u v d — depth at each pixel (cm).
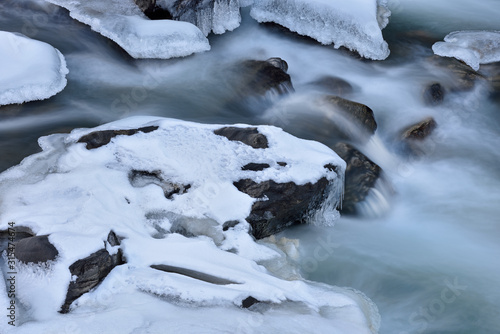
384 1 1226
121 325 387
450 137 827
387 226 648
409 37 1093
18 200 503
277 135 626
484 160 784
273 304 438
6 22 945
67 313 404
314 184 581
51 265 424
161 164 570
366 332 436
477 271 579
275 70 841
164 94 824
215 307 420
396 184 721
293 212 584
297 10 1012
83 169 550
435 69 973
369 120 773
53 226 466
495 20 1195
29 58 801
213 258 477
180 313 407
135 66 874
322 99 810
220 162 581
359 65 970
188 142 602
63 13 971
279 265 519
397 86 912
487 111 905
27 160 569
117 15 945
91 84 823
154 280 433
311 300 460
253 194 557
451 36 1071
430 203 694
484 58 1012
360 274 563
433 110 875
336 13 986
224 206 543
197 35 925
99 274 433
